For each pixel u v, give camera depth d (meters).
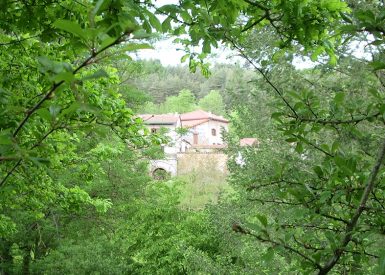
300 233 2.13
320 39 2.76
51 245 12.39
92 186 11.09
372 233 1.71
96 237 12.93
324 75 7.61
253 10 2.78
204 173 23.69
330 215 2.03
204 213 11.84
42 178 5.20
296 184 2.06
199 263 8.93
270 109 7.66
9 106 1.30
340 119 2.10
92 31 1.00
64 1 2.69
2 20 2.82
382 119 1.97
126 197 12.21
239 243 8.64
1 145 1.26
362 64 6.87
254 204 7.96
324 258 1.85
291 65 7.31
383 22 1.72
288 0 2.53
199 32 2.48
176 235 11.90
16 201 6.16
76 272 11.44
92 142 8.79
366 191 1.67
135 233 12.64
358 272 1.88
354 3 5.09
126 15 1.60
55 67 1.05
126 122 4.78
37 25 2.90
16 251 12.10
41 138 1.35
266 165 7.09
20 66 3.88
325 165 1.93
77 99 1.10
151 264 12.49
